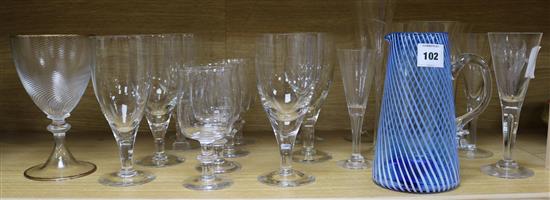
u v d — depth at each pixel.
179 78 0.70
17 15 0.99
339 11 1.00
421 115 0.65
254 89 1.02
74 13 0.99
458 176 0.69
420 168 0.65
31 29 1.00
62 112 0.77
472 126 0.89
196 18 1.00
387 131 0.68
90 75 0.77
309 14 1.00
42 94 0.74
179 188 0.68
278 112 0.72
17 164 0.81
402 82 0.66
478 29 1.01
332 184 0.70
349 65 0.77
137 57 0.70
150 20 1.00
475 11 1.01
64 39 0.72
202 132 0.69
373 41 0.86
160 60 0.78
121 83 0.70
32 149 0.90
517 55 0.72
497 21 1.01
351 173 0.75
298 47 0.69
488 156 0.85
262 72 0.71
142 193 0.66
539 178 0.72
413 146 0.66
